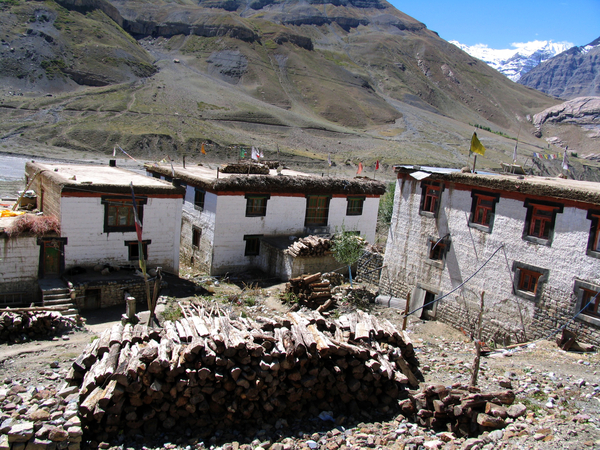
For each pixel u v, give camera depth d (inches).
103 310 780.6
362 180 1213.7
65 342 604.4
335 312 795.4
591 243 580.1
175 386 378.6
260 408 403.9
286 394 409.4
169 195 903.7
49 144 3383.4
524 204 652.1
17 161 2679.6
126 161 3223.4
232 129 4756.4
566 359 544.7
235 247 1034.7
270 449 365.4
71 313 712.4
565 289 606.5
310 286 821.2
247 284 951.0
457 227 749.3
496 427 379.2
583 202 581.9
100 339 427.8
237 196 1014.4
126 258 883.4
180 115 4694.9
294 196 1086.4
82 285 766.5
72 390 401.7
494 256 692.7
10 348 565.0
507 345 671.1
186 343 415.5
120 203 855.1
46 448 340.5
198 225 1080.2
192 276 989.2
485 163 4874.5
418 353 594.2
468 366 525.0
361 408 428.8
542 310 632.4
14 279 763.4
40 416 358.0
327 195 1130.0
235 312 766.5
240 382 390.3
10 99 4261.8
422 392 415.2
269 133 4990.2
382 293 893.8
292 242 1043.3
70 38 6023.6
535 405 416.8
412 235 831.1
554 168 5433.1
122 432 372.2
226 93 6176.2
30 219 773.9
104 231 850.1
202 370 378.9
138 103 4813.0
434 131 6801.2
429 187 799.7
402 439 378.9
